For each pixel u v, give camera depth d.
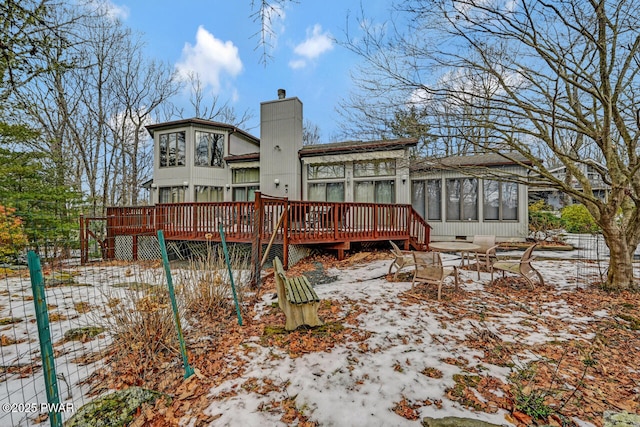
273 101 13.59
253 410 2.30
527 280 5.14
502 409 2.25
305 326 3.81
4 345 3.43
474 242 6.95
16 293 5.52
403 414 2.21
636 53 4.24
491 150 5.10
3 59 5.14
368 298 4.83
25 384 2.69
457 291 5.04
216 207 8.58
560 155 4.71
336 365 2.91
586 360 2.92
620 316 3.94
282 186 13.35
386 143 11.27
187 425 2.17
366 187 12.45
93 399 2.46
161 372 2.86
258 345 3.38
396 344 3.29
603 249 9.63
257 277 5.62
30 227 5.99
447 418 2.15
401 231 9.76
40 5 5.52
